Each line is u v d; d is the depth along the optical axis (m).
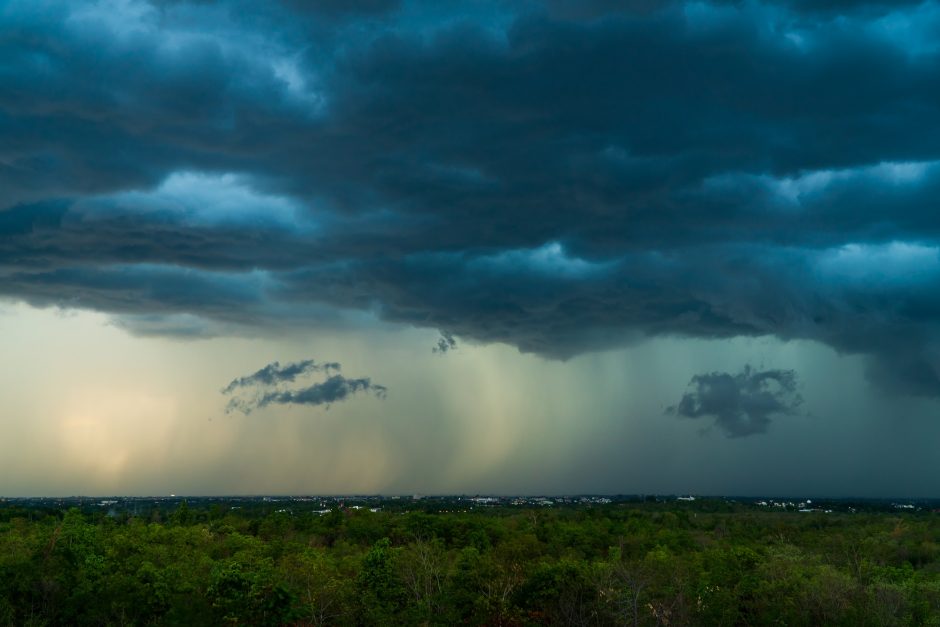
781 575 95.50
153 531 126.00
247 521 171.62
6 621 70.88
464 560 99.56
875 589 87.94
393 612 82.69
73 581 79.19
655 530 172.50
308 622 80.38
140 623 76.50
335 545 144.00
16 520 143.38
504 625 83.75
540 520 193.50
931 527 197.75
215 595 73.69
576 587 83.50
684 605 84.00
